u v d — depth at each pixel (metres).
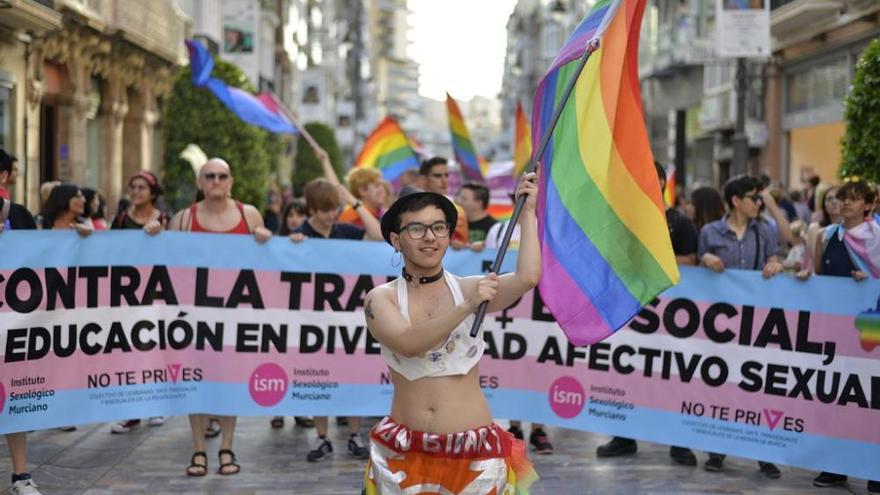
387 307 3.96
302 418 8.71
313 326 7.29
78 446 7.83
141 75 26.80
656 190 4.67
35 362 6.53
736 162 19.66
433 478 3.93
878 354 6.59
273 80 46.00
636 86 4.80
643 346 7.16
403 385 4.02
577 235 4.81
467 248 7.51
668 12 33.03
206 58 10.81
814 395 6.75
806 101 24.58
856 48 21.72
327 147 52.00
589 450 7.91
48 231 6.61
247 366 7.19
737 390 6.94
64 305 6.65
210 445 7.94
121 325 6.87
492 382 7.41
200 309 7.12
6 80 18.08
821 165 23.61
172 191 25.58
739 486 6.84
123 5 23.31
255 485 6.75
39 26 17.81
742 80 19.53
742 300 6.93
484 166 18.42
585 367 7.29
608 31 4.85
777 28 23.44
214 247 7.13
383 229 4.06
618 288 4.70
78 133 22.38
